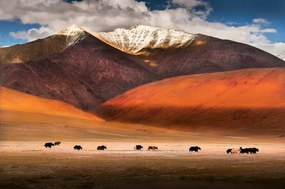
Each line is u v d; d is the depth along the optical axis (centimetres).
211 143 11144
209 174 4619
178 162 5781
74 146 8594
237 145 10375
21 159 5928
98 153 7125
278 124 15725
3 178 4206
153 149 8038
